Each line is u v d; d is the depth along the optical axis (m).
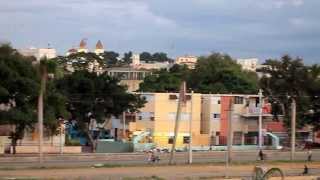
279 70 111.38
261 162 74.25
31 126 75.06
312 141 112.44
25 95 71.88
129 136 100.50
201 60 140.00
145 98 102.88
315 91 108.75
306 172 63.09
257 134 110.88
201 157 82.44
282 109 110.62
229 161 67.12
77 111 90.81
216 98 107.94
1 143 81.06
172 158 72.12
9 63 71.31
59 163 67.69
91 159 75.25
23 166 61.97
